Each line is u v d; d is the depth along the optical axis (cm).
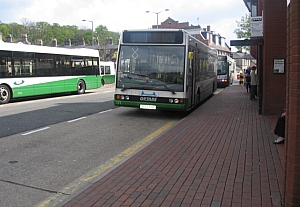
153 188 485
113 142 834
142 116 1262
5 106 1541
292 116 358
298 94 351
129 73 1198
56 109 1421
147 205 427
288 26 378
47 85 1922
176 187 486
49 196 490
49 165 643
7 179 562
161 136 841
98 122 1121
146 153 680
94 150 756
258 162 598
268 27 1132
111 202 440
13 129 983
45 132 947
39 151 744
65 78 2077
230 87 3359
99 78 2430
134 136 906
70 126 1042
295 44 346
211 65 1934
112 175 547
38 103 1659
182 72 1157
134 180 521
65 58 2084
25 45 1788
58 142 830
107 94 2245
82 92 2264
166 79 1165
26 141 837
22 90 1752
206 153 670
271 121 1038
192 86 1275
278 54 1139
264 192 456
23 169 617
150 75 1177
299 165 358
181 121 1078
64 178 570
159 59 1173
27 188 522
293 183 361
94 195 465
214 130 911
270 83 1157
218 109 1391
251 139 787
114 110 1416
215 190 468
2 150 748
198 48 1409
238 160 614
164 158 641
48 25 7456
